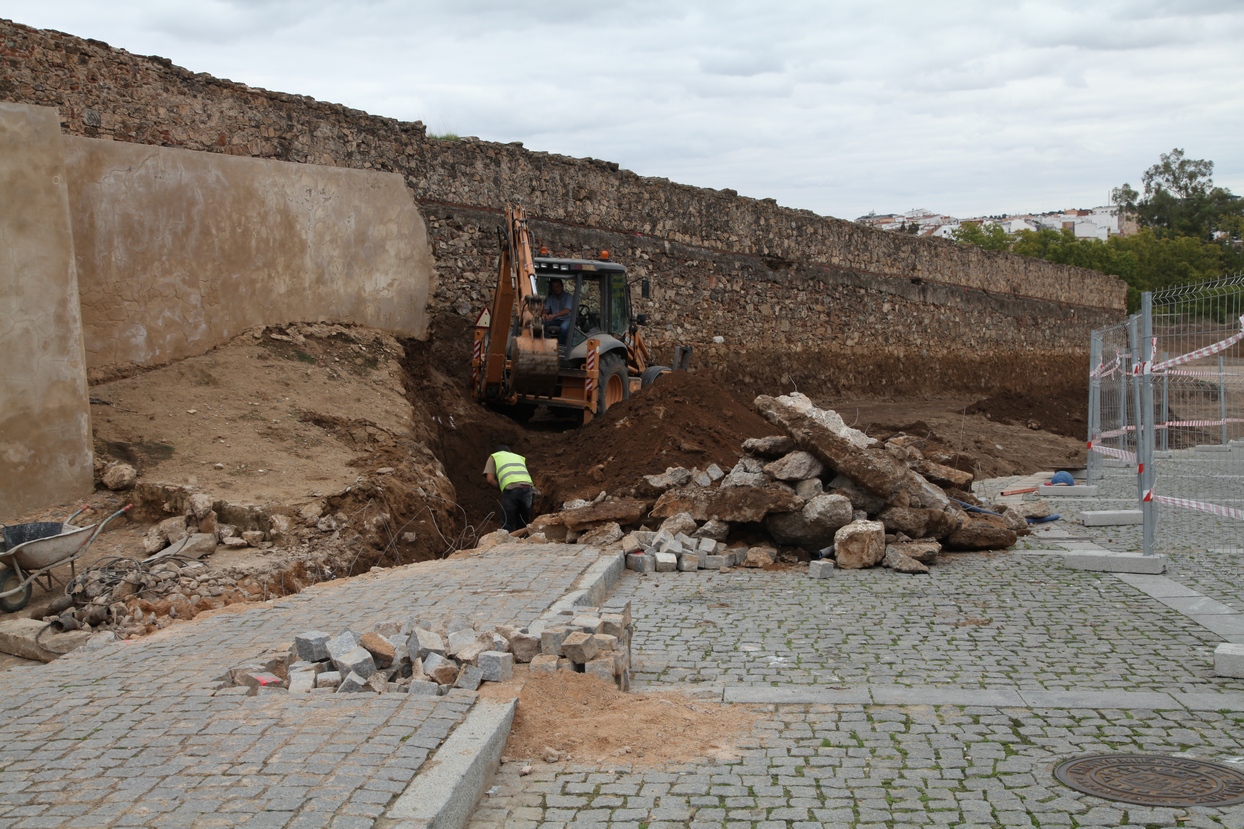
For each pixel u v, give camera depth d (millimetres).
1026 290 41688
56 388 10672
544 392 16547
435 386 17344
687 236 25203
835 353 30453
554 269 17719
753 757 4820
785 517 10008
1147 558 9094
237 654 5988
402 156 18469
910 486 10156
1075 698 5605
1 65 13039
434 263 18797
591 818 4184
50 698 5137
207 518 10047
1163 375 12344
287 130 16641
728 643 6977
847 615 7746
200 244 14680
